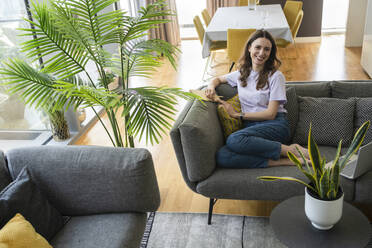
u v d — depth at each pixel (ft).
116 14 6.98
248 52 8.18
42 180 6.03
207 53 14.92
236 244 6.93
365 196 6.39
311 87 8.44
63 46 7.36
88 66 13.75
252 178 6.79
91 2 6.75
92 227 5.80
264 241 6.93
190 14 24.98
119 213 6.05
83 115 12.60
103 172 5.86
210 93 8.23
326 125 7.82
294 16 17.60
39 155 6.13
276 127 7.61
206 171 6.93
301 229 5.25
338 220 5.10
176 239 7.18
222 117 7.91
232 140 7.23
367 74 15.81
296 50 20.29
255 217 7.59
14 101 10.53
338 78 15.56
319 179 5.15
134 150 6.02
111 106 6.95
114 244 5.38
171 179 9.30
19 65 6.88
